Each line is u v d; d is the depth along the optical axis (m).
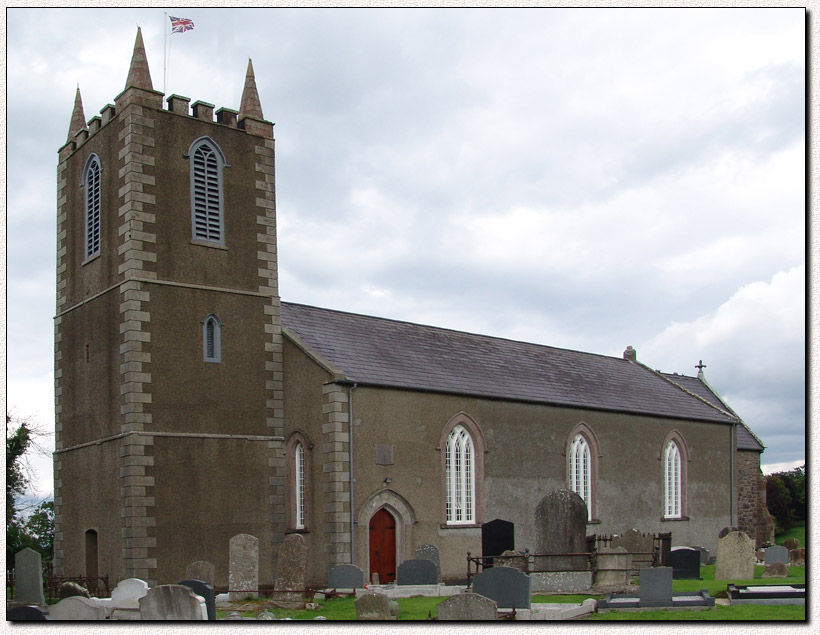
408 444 38.12
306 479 36.47
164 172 35.84
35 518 48.03
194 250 36.22
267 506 36.69
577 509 33.22
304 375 37.16
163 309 34.97
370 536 36.50
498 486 41.56
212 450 35.41
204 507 34.84
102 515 34.75
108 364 35.28
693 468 53.03
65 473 37.38
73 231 38.75
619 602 26.06
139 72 35.78
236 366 36.69
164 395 34.50
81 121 40.00
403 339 44.00
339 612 26.75
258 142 38.88
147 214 35.12
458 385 40.97
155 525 33.50
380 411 37.28
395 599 29.50
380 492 36.75
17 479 43.16
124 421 33.88
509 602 24.86
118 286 34.97
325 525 35.44
